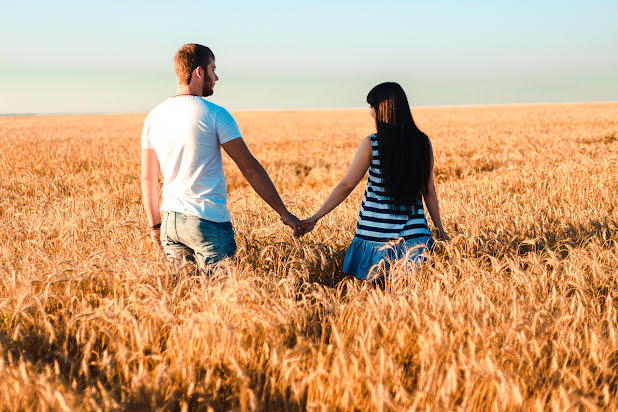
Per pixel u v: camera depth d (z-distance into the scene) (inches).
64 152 642.2
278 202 119.8
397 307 92.0
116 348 86.3
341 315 92.4
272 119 2039.9
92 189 351.6
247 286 94.3
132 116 3038.9
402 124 114.6
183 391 75.1
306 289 110.2
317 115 2529.5
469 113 1910.7
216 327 84.1
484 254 128.7
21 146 751.7
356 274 124.3
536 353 79.4
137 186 352.2
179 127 107.0
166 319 89.0
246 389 68.5
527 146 568.4
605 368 77.4
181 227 110.9
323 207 124.6
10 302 106.3
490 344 82.0
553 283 108.1
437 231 135.9
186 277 108.5
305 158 593.0
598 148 478.9
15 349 90.4
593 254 123.0
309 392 73.7
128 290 101.1
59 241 157.9
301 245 146.7
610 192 233.8
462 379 74.4
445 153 567.8
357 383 72.2
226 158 592.4
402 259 117.5
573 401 64.5
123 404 69.7
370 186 122.3
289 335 88.3
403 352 82.7
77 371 85.5
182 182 110.3
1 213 251.4
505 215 183.9
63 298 106.0
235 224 179.2
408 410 63.3
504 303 98.3
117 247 148.8
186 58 110.7
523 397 70.8
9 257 138.9
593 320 93.0
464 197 246.2
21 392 68.4
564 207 197.5
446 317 91.0
